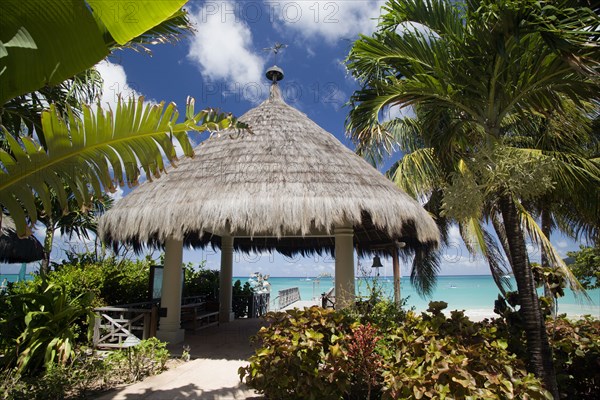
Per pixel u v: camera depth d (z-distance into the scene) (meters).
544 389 3.90
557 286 5.46
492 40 4.42
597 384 4.99
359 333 4.48
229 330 10.95
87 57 2.91
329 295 12.02
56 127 3.34
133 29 3.03
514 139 10.08
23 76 2.86
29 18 2.69
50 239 12.75
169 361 7.41
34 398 5.02
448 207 4.69
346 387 4.42
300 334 4.62
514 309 5.64
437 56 5.00
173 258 8.99
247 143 8.58
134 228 7.58
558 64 4.56
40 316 6.56
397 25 5.25
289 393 4.68
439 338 4.43
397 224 7.48
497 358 4.07
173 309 8.89
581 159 7.95
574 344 5.16
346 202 7.17
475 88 5.03
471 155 5.12
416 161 12.00
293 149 8.34
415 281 15.46
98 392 5.57
